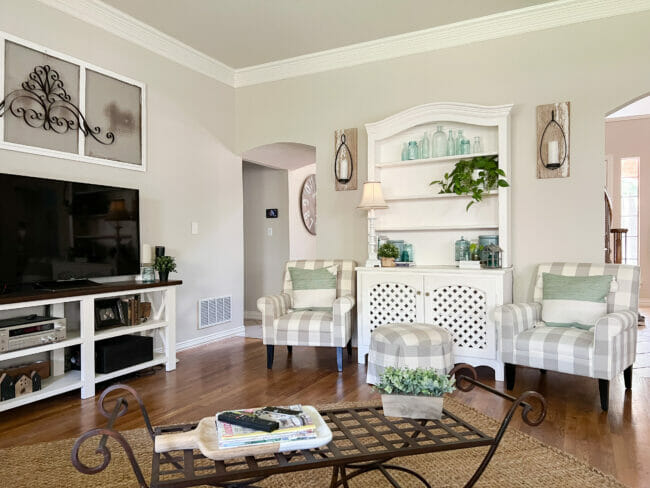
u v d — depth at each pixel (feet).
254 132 17.11
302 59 15.93
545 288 11.41
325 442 4.93
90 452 7.55
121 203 12.28
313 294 13.32
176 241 14.74
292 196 21.66
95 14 12.19
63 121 11.41
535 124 12.80
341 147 15.42
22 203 10.00
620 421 8.75
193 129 15.47
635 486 6.40
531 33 12.84
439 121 13.34
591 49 12.19
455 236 13.87
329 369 12.56
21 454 7.50
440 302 12.21
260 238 21.89
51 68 11.17
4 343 8.95
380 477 6.72
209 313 16.07
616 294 10.68
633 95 11.81
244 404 9.84
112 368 10.98
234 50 15.37
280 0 12.06
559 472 6.80
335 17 13.05
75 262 11.05
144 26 13.41
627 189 24.94
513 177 13.05
